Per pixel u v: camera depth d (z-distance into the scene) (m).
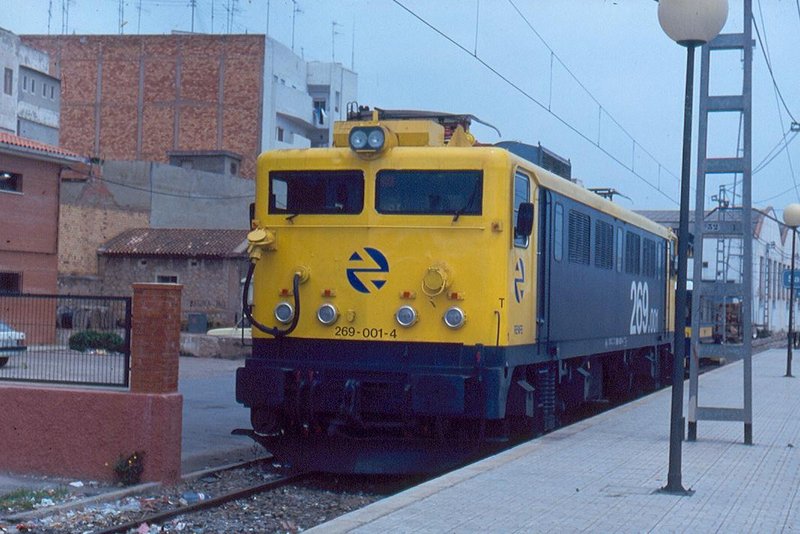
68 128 64.44
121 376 11.50
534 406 13.78
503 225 12.01
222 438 15.60
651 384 23.05
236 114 62.53
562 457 12.03
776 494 9.93
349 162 12.44
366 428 12.20
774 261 69.88
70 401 11.45
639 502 9.35
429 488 9.87
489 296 11.91
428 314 12.04
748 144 14.03
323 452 12.38
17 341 11.83
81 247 46.88
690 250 28.73
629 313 19.53
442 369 11.88
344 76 72.25
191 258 45.56
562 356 14.70
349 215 12.39
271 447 12.64
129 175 49.41
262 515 10.48
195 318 40.69
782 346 59.88
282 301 12.56
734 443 13.73
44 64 57.09
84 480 11.38
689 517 8.73
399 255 12.19
